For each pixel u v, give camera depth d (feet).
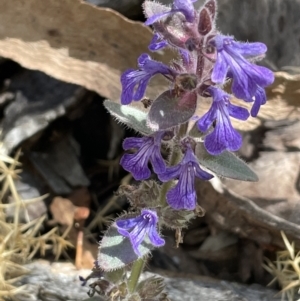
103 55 0.62
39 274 0.57
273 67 0.67
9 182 0.58
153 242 0.39
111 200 0.65
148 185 0.43
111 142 0.69
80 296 0.54
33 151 0.66
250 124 0.62
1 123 0.66
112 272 0.45
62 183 0.66
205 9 0.36
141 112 0.43
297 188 0.62
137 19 0.70
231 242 0.64
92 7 0.58
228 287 0.59
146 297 0.45
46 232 0.64
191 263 0.65
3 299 0.52
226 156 0.42
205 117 0.36
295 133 0.66
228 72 0.35
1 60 0.67
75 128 0.69
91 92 0.66
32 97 0.66
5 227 0.57
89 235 0.64
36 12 0.60
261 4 0.68
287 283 0.57
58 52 0.62
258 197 0.61
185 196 0.38
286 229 0.59
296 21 0.68
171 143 0.41
